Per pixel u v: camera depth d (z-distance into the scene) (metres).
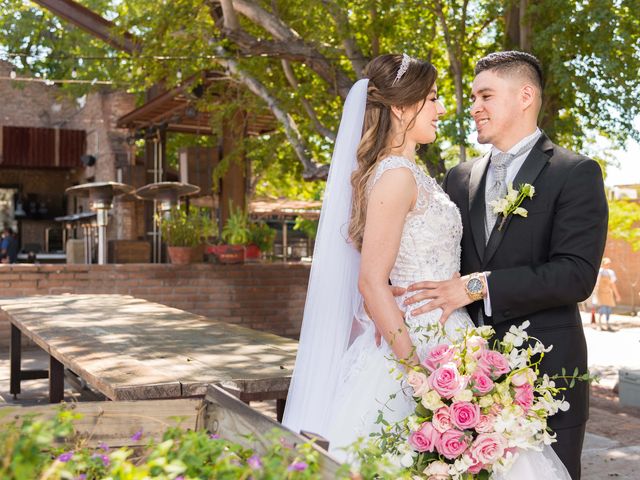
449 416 2.02
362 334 2.50
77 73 16.42
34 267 10.27
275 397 2.69
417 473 2.05
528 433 2.04
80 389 5.41
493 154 2.53
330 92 8.70
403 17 8.45
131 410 1.78
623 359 9.70
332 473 1.32
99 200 11.27
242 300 11.30
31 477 1.20
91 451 1.66
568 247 2.28
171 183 11.15
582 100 7.55
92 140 19.52
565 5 6.86
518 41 8.08
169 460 1.32
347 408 2.36
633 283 19.94
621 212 18.22
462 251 2.55
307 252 24.73
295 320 11.60
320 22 8.40
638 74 6.98
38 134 19.81
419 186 2.34
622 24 7.10
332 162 2.50
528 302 2.26
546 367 2.31
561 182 2.35
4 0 15.45
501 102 2.44
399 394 2.32
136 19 9.37
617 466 4.48
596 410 6.21
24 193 22.03
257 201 21.80
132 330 4.15
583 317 16.95
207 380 2.58
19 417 1.66
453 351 2.10
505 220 2.41
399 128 2.42
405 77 2.39
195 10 9.06
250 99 9.98
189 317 4.88
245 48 8.44
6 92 20.69
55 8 11.20
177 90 11.55
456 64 8.12
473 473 2.06
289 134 8.72
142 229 17.38
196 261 11.31
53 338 3.80
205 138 21.17
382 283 2.23
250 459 1.29
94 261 13.05
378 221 2.25
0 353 9.41
